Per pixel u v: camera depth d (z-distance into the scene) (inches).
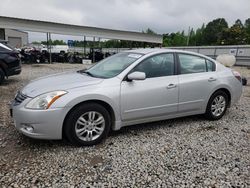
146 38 1083.3
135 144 140.6
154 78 155.6
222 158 126.7
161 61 161.5
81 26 885.8
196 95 173.0
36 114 121.2
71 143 135.5
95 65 178.9
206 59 185.9
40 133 123.6
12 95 255.0
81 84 135.9
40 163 115.6
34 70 537.3
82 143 133.7
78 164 116.2
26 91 134.6
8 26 741.3
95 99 133.3
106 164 117.0
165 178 106.8
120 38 1002.7
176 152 131.9
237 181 106.3
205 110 183.3
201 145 142.1
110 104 137.9
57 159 120.1
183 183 103.5
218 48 1080.8
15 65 323.9
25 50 835.4
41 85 137.5
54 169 111.0
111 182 102.7
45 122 122.6
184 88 165.6
